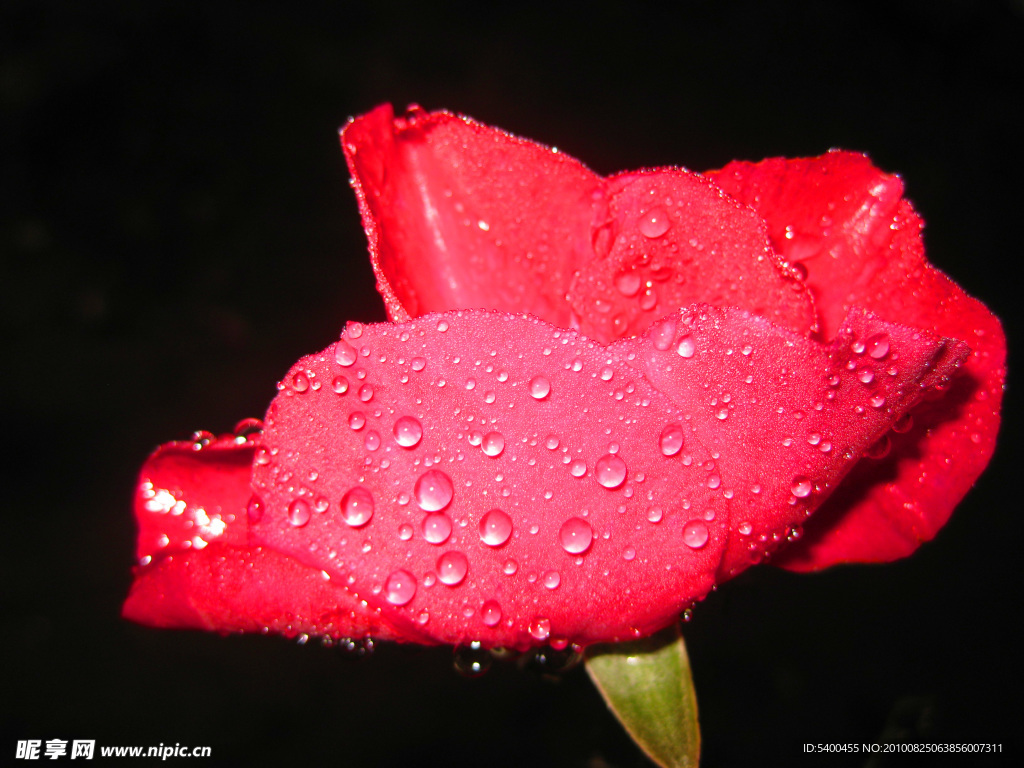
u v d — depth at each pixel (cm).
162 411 38
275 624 10
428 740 29
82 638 31
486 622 10
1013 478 35
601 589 10
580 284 11
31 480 36
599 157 50
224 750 29
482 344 10
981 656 29
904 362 10
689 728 11
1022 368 38
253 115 50
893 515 11
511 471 10
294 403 10
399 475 10
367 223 11
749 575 15
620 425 10
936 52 52
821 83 52
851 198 12
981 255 42
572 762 26
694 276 11
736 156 49
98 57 48
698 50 55
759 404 10
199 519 11
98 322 42
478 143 12
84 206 45
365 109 52
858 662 28
